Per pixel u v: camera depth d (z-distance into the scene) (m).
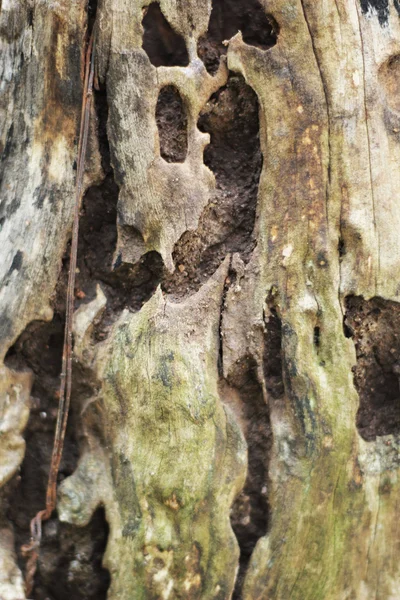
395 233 0.94
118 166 0.92
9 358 0.93
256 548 0.92
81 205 0.93
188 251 0.93
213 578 0.91
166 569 0.90
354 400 0.93
